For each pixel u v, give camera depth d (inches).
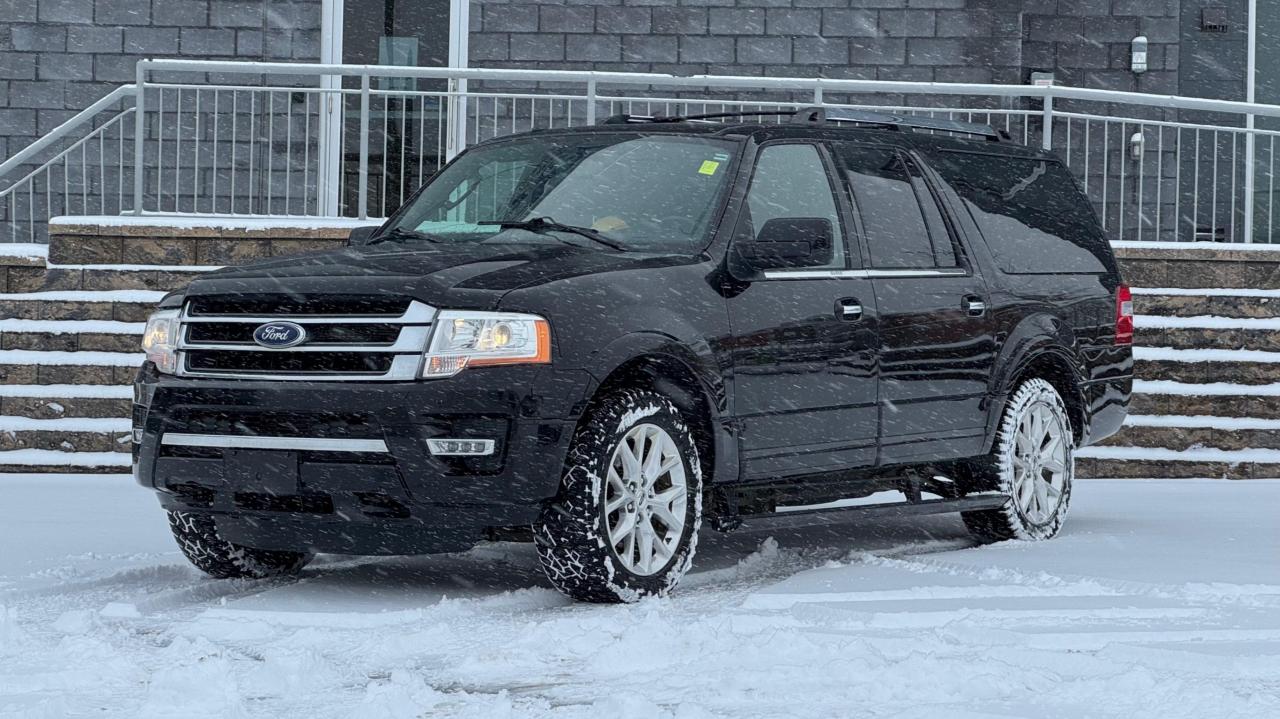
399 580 271.6
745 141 284.2
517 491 237.3
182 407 249.1
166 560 284.8
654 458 251.3
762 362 268.2
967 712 168.7
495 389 236.4
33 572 270.5
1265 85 616.1
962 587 251.4
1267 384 462.3
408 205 304.2
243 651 210.7
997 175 335.3
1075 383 339.3
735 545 316.8
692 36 557.3
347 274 248.2
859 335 286.0
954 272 311.7
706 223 270.4
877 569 271.6
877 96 556.7
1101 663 190.1
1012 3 554.6
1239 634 213.2
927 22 556.1
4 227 554.6
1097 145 573.6
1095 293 346.6
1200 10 616.7
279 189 546.9
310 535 248.7
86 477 424.2
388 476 236.8
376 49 553.0
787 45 557.0
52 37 553.3
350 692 187.2
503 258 255.3
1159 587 248.5
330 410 237.9
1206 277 470.9
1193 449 457.1
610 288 249.4
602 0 556.4
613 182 282.2
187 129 547.2
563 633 213.8
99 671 194.4
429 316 238.8
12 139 553.3
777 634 198.8
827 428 280.8
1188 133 602.9
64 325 444.8
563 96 454.3
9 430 436.5
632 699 171.0
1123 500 395.9
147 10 552.4
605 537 242.2
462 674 195.6
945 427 305.4
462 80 554.6
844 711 171.0
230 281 253.9
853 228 294.0
